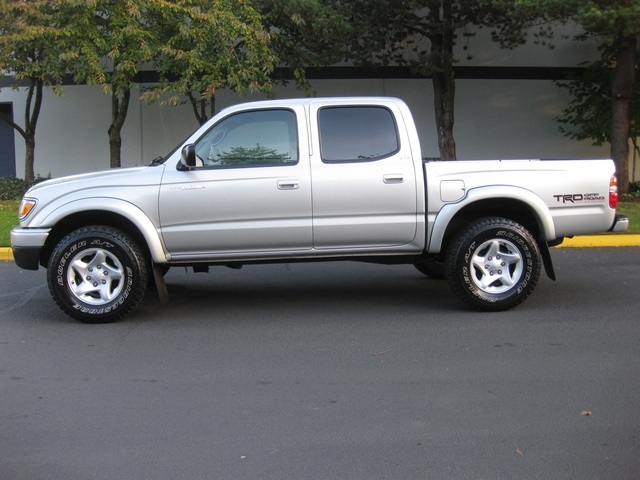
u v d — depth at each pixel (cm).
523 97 1734
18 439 409
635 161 1744
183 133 1728
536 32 1691
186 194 649
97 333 633
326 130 670
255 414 441
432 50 1455
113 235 650
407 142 670
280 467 370
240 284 847
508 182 666
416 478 357
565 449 387
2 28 1292
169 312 710
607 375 503
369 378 503
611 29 1138
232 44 1348
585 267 918
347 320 667
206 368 531
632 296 748
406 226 668
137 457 384
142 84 1689
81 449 395
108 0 1259
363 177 658
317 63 1387
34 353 574
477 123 1731
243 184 651
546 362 532
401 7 1323
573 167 677
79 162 1741
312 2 1261
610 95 1578
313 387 487
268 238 659
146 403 462
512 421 425
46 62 1305
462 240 666
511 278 677
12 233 662
